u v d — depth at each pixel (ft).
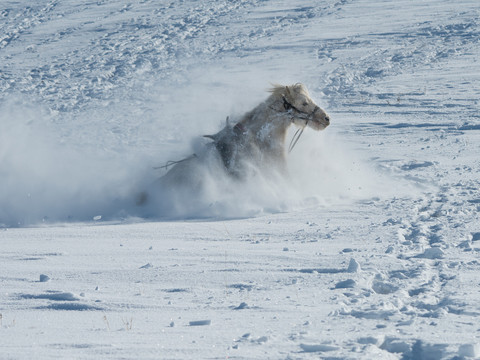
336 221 102.06
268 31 393.09
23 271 77.41
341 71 289.94
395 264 73.87
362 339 48.11
